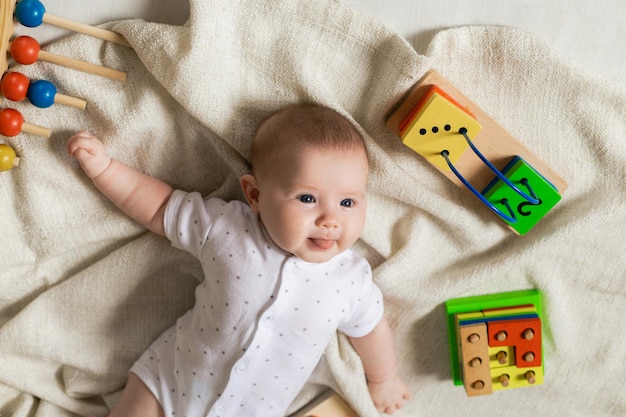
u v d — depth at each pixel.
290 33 1.05
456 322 1.22
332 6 1.03
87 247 1.21
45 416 1.25
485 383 1.21
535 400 1.33
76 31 1.05
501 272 1.19
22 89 1.03
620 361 1.29
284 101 1.09
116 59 1.07
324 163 1.00
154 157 1.14
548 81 1.07
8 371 1.22
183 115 1.10
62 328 1.23
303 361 1.12
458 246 1.21
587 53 1.09
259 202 1.04
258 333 1.07
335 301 1.09
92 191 1.16
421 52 1.09
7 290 1.21
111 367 1.26
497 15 1.06
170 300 1.26
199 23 1.00
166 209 1.12
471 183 1.12
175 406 1.14
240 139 1.10
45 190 1.14
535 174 1.09
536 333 1.20
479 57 1.07
